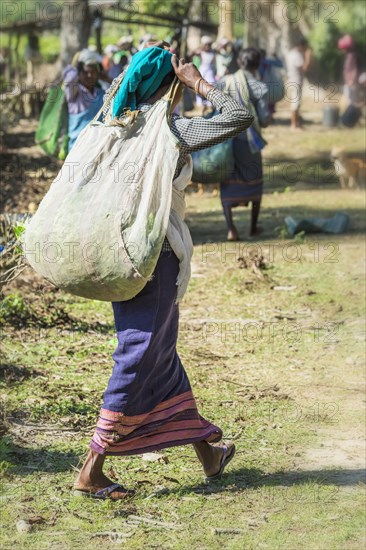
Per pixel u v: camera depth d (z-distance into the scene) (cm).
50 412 662
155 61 518
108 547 489
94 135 513
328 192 1645
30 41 3356
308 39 3512
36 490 548
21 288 990
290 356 807
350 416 679
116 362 518
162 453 612
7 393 697
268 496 550
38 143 1376
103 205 497
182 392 540
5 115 2097
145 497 545
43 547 487
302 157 2042
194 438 544
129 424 521
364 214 1429
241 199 1235
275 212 1462
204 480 570
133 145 506
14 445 607
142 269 492
